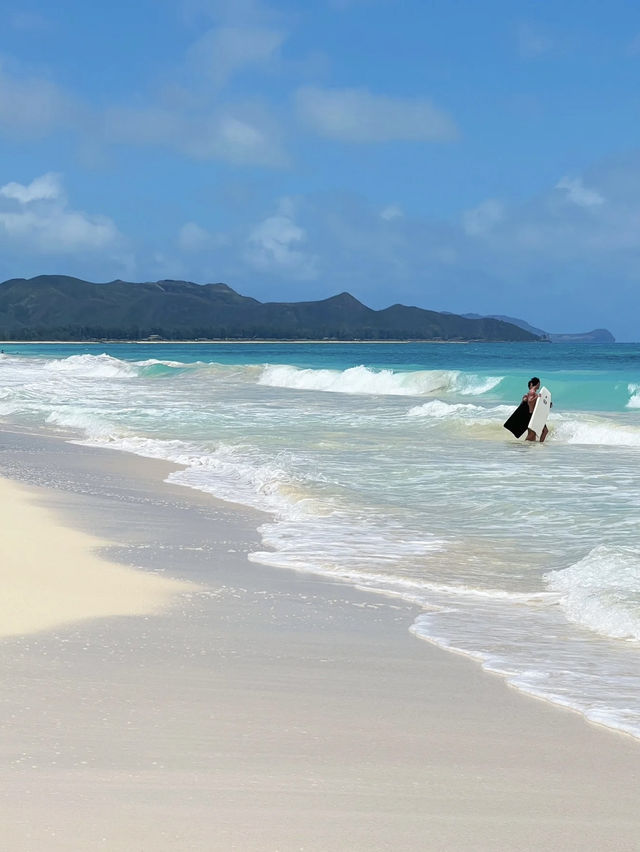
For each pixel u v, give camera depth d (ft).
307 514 40.37
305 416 89.35
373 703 16.90
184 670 18.29
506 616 24.53
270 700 16.75
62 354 413.39
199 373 178.91
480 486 48.08
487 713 16.56
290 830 11.31
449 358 322.55
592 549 32.22
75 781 12.53
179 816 11.54
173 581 26.94
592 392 115.85
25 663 18.08
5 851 10.39
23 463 56.65
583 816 12.09
